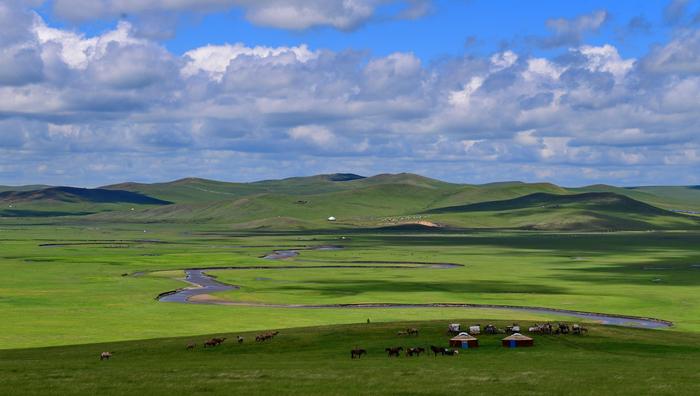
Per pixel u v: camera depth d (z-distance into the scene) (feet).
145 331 374.84
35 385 217.97
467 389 212.02
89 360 277.85
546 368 251.39
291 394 205.67
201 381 223.92
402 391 209.36
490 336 320.09
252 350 299.58
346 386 216.33
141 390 211.20
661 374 236.63
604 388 213.25
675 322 425.28
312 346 304.71
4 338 351.05
